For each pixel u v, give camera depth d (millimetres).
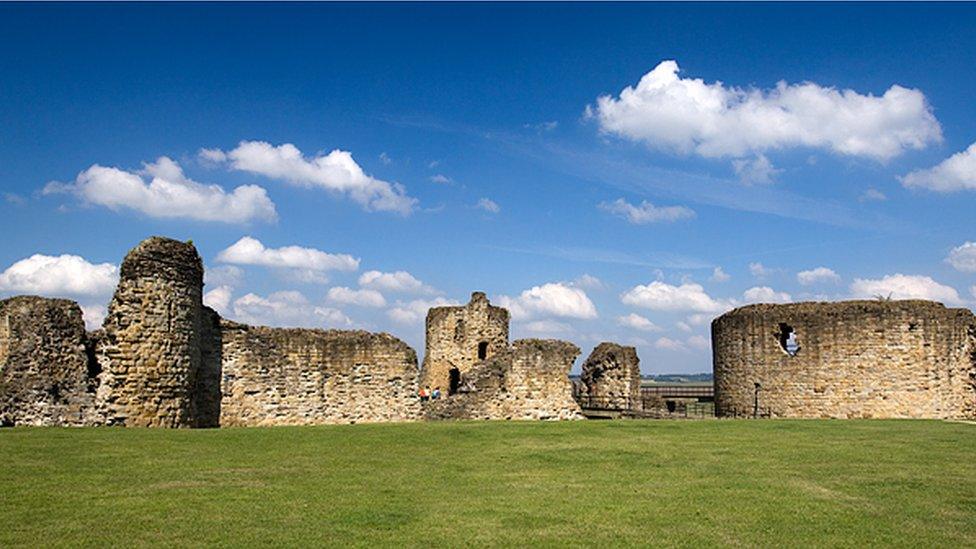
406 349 38750
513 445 27516
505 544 14812
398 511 17094
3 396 27953
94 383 29438
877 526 16516
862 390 43500
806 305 45656
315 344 36938
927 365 43000
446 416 39188
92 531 14891
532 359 40750
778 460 24953
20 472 19719
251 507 17062
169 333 29812
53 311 29188
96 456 22094
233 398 35000
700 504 18328
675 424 35156
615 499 18734
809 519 17016
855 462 24688
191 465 21562
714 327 51125
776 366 46094
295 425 33156
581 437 30000
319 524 15812
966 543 15344
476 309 49906
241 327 35531
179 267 30359
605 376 49125
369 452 25062
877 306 43594
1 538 14336
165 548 14023
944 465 24203
